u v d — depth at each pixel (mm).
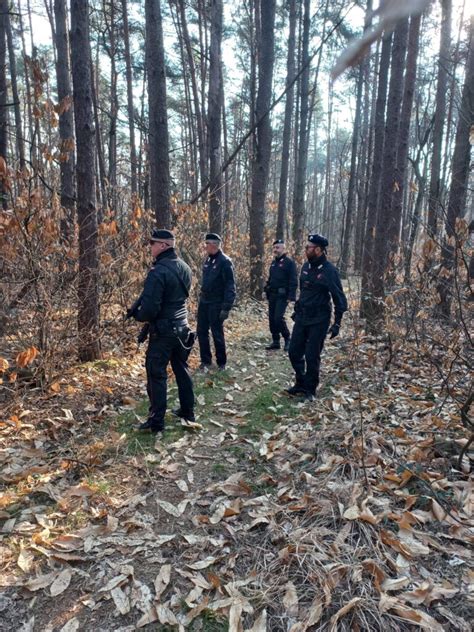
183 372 4320
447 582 2357
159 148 7113
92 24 16531
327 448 3723
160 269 4012
